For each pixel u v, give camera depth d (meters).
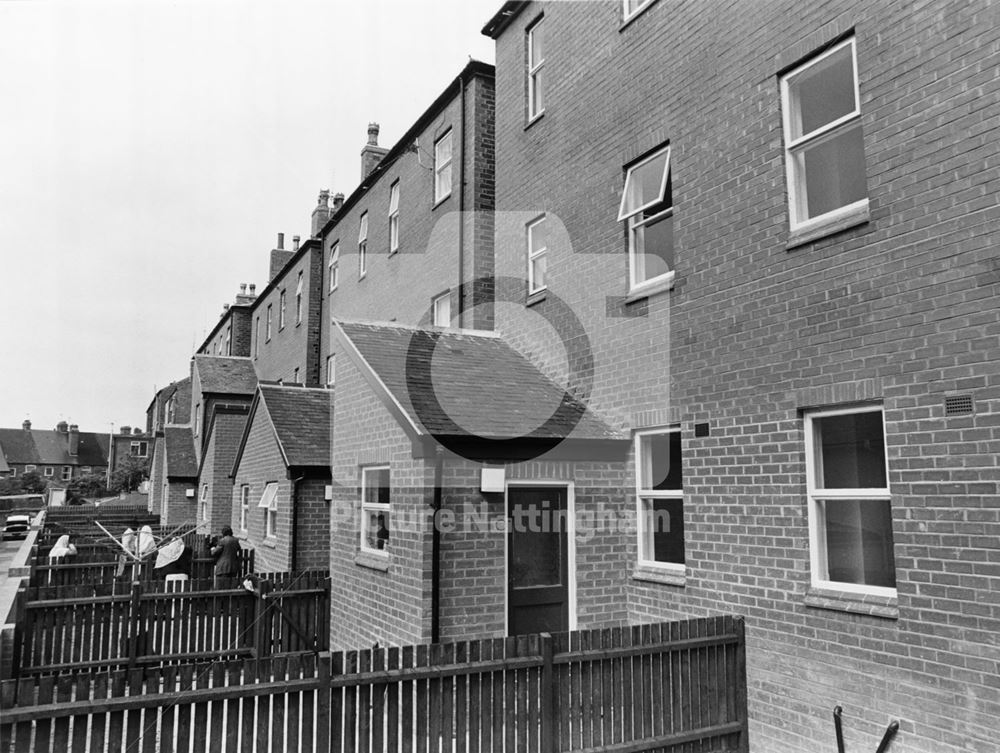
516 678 5.51
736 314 6.95
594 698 5.76
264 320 29.45
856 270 5.82
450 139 13.94
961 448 5.00
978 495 4.89
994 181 4.93
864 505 5.86
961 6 5.21
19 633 8.33
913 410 5.33
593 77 9.55
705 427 7.20
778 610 6.26
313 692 4.99
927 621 5.12
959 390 5.05
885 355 5.55
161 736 4.59
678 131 7.94
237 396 26.91
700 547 7.16
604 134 9.26
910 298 5.40
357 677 5.06
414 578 7.27
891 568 5.63
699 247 7.47
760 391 6.62
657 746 5.88
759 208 6.79
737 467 6.80
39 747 4.34
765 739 6.25
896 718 5.27
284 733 4.90
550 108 10.52
